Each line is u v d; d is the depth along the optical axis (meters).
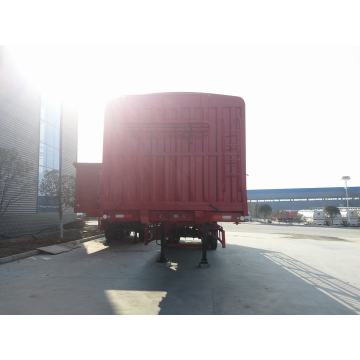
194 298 6.58
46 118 20.39
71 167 24.02
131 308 5.90
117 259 11.49
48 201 20.28
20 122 17.27
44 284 7.72
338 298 6.66
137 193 9.30
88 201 15.88
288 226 38.22
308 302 6.35
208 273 9.12
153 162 9.30
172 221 9.32
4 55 15.87
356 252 13.88
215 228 10.82
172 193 9.22
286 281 8.19
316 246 16.14
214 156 9.20
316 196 75.62
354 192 73.81
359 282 8.20
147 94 9.41
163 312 5.69
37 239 15.48
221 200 9.10
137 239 16.19
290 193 76.88
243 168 9.12
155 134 9.34
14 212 16.72
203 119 9.24
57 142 21.91
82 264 10.47
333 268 10.13
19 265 10.25
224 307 5.99
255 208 62.66
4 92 15.88
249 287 7.52
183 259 11.60
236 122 9.20
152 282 7.96
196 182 9.19
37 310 5.76
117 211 9.41
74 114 24.70
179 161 9.26
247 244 16.98
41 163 19.75
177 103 9.30
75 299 6.46
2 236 15.52
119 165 9.39
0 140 15.57
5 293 6.90
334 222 40.72
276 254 13.15
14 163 13.61
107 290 7.18
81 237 17.34
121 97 9.46
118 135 9.45
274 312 5.72
